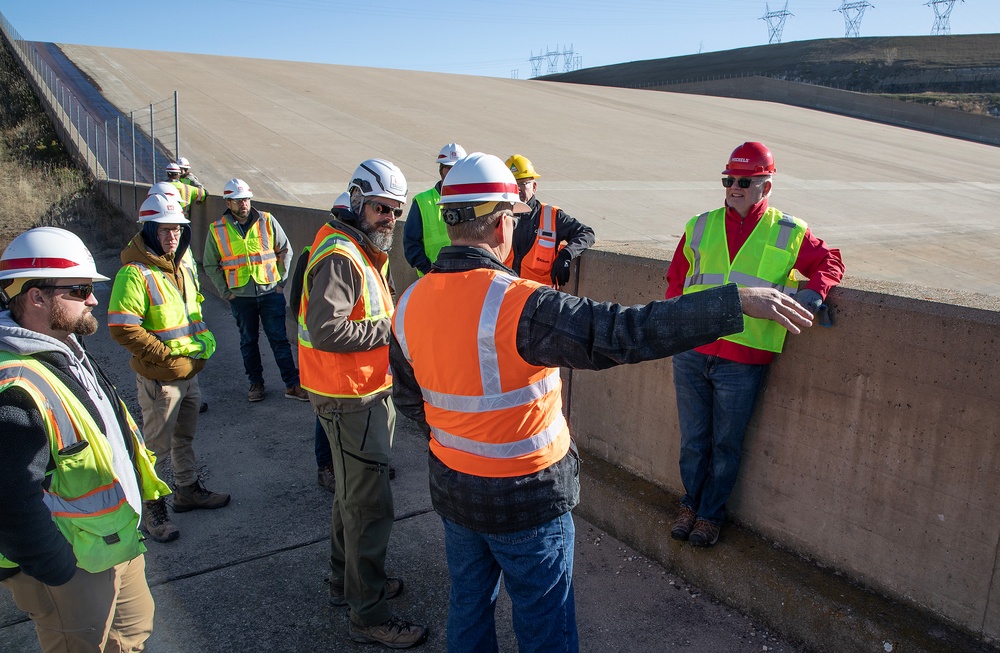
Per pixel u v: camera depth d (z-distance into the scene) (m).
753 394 3.31
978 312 2.56
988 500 2.59
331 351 3.00
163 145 20.33
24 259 2.15
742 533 3.52
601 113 33.91
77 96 26.38
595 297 4.17
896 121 44.66
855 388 2.97
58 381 2.14
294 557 3.89
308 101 29.42
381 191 3.16
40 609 2.25
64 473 2.15
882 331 2.85
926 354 2.72
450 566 2.46
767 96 52.84
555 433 2.24
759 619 3.22
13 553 1.98
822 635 2.97
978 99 54.22
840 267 3.10
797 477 3.26
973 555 2.66
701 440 3.49
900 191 21.41
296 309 3.39
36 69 30.19
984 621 2.65
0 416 1.93
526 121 29.41
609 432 4.30
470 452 2.20
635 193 18.09
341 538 3.36
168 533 4.03
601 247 4.30
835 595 3.00
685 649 3.10
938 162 28.66
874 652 2.79
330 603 3.50
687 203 17.47
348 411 3.10
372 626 3.18
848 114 46.69
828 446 3.11
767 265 3.18
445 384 2.19
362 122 25.92
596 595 3.49
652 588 3.53
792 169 23.34
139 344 3.84
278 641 3.23
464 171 2.18
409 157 20.83
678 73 78.56
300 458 5.17
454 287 2.15
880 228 16.19
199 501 4.40
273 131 23.12
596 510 4.11
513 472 2.17
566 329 1.97
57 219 15.66
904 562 2.88
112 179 17.06
